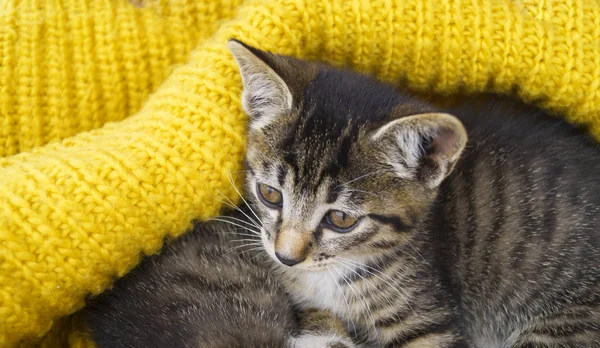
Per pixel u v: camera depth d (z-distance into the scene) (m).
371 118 0.52
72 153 0.55
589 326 0.56
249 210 0.57
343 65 0.58
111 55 0.60
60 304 0.54
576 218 0.56
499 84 0.58
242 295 0.56
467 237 0.57
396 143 0.52
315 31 0.57
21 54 0.59
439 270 0.56
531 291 0.57
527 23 0.57
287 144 0.53
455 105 0.60
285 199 0.54
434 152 0.52
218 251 0.57
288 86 0.53
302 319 0.58
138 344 0.55
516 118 0.59
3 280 0.52
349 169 0.52
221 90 0.56
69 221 0.53
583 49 0.57
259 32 0.56
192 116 0.55
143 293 0.56
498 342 0.59
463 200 0.57
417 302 0.56
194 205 0.55
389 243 0.55
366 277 0.56
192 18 0.61
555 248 0.56
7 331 0.53
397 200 0.53
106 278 0.55
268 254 0.56
